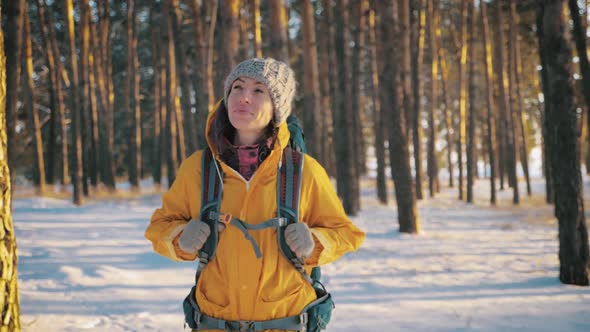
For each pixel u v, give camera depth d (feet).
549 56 22.35
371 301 18.26
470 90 67.31
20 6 23.79
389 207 60.85
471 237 36.27
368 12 51.39
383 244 32.35
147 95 111.45
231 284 6.15
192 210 6.54
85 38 59.36
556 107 22.13
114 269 21.48
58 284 18.93
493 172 66.23
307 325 6.42
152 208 51.42
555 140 22.25
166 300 17.63
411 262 26.09
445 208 62.59
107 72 79.71
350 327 15.11
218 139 6.29
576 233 21.50
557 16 22.07
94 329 14.14
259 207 6.22
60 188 72.43
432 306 17.70
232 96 6.22
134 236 32.35
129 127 85.40
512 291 20.16
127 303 16.97
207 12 61.26
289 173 6.32
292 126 6.86
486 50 67.26
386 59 37.78
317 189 6.50
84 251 26.30
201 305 6.36
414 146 70.38
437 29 86.74
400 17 43.62
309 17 51.29
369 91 107.55
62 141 72.38
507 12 75.87
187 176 6.57
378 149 64.75
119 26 91.50
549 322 15.93
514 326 15.47
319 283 6.78
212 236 6.18
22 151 99.50
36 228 34.73
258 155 6.38
